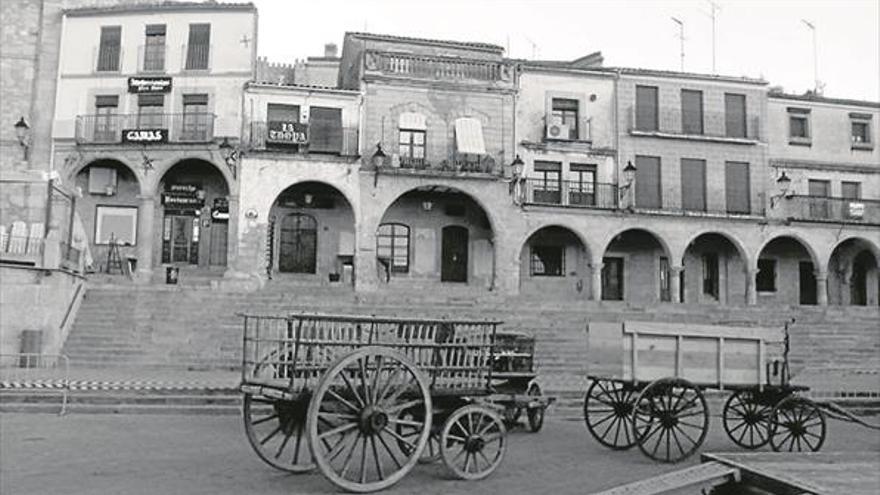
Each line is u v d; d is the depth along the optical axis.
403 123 32.91
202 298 24.92
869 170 38.62
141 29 32.84
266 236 31.45
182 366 20.56
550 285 35.34
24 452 10.41
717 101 36.84
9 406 14.05
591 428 12.05
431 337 9.35
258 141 31.86
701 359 11.38
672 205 35.66
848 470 7.01
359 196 32.09
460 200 34.59
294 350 8.53
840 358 25.36
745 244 35.69
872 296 38.28
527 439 12.63
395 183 32.44
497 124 33.88
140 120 32.41
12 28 32.62
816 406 11.75
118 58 32.78
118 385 15.52
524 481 9.29
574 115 35.44
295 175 31.77
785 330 11.92
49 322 21.06
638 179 35.59
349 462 9.27
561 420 15.02
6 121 32.16
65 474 9.08
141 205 31.67
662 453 11.41
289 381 8.72
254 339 8.89
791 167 37.72
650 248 36.59
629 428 13.59
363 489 8.45
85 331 22.28
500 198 33.41
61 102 32.50
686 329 11.33
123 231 32.44
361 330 9.00
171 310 23.84
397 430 9.62
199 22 32.75
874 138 39.25
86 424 12.92
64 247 22.62
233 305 24.55
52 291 21.17
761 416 12.09
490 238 34.59
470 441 9.33
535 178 34.59
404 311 25.28
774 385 11.88
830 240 36.53
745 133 37.00
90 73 32.62
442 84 33.34
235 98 32.19
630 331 11.07
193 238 32.81
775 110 38.22
